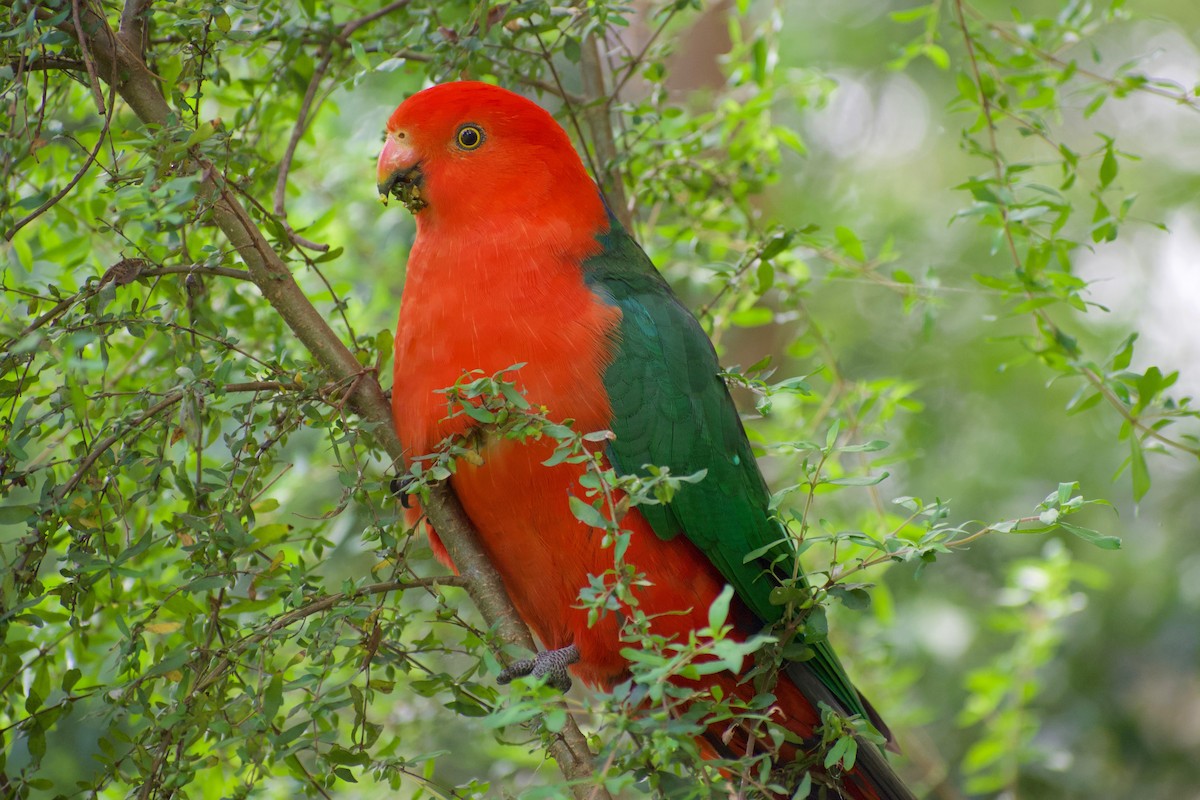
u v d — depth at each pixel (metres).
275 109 7.22
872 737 4.97
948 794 9.78
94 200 6.79
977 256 13.42
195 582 4.89
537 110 6.54
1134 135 14.81
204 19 5.57
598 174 7.86
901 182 15.05
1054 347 7.16
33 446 7.16
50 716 5.25
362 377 6.10
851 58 14.95
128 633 5.11
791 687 6.45
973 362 12.81
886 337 13.15
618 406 6.16
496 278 6.23
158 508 6.94
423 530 6.99
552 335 6.13
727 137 8.62
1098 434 12.62
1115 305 13.88
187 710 4.79
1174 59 14.64
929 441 12.38
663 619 6.38
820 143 15.07
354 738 5.01
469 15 6.99
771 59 8.51
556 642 6.52
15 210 6.55
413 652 5.24
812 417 9.26
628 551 6.21
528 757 7.95
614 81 7.86
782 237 7.18
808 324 8.63
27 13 5.35
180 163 5.31
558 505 6.02
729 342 13.03
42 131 6.05
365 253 9.59
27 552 5.09
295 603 4.95
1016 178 7.22
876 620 9.62
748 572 6.43
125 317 5.24
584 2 7.20
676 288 10.91
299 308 5.91
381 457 6.22
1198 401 13.46
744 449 6.66
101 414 5.82
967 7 7.96
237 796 5.11
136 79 5.60
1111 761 11.48
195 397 5.03
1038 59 7.69
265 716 4.70
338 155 9.41
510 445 5.89
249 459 5.30
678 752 4.19
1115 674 11.72
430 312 6.20
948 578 12.13
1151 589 11.97
